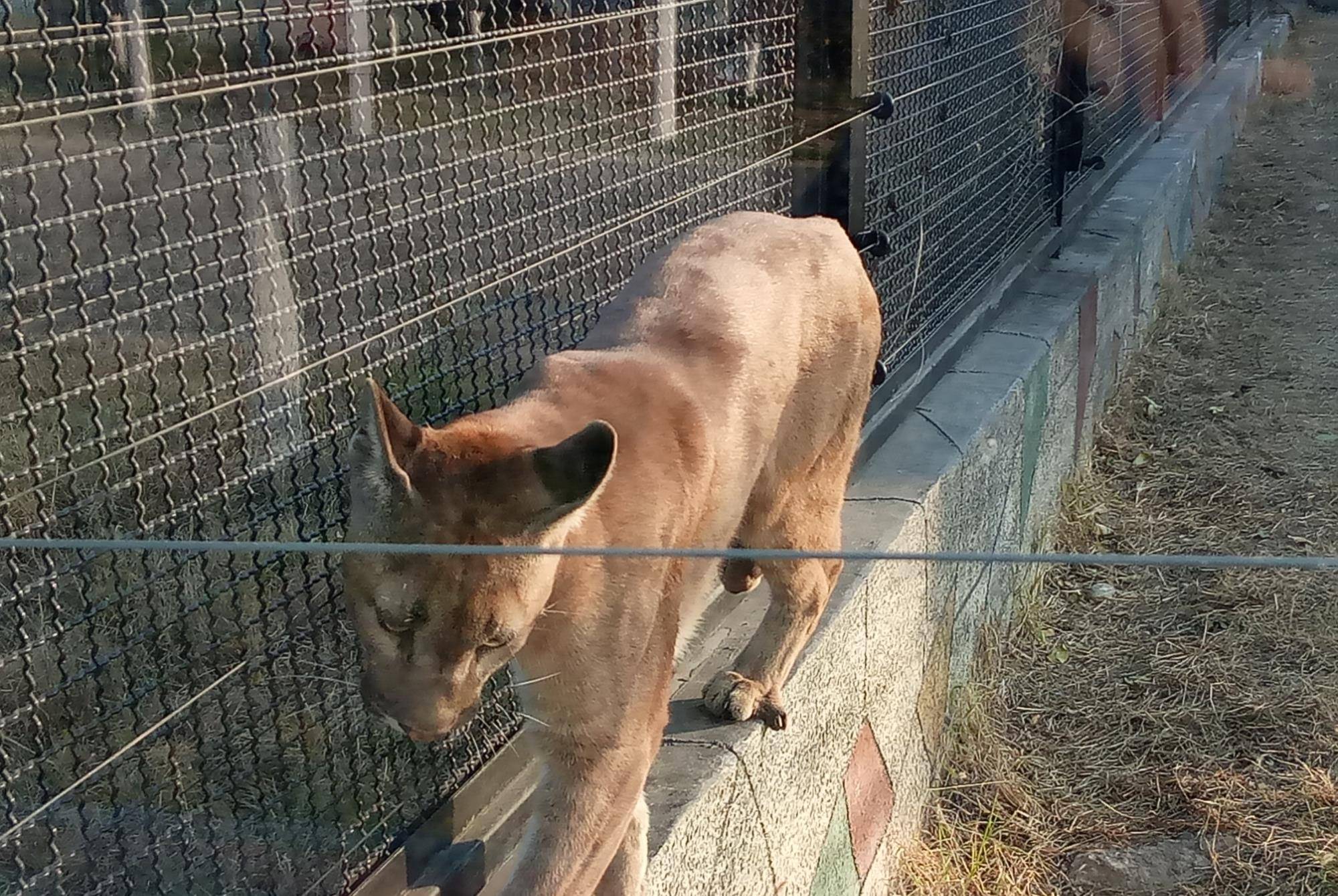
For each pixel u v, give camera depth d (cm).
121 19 210
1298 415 745
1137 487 675
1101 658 544
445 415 301
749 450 312
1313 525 622
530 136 308
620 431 267
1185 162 1005
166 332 269
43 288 203
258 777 267
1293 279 977
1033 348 602
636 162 351
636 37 341
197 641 266
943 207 563
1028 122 692
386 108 275
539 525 222
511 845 294
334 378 284
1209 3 1373
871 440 477
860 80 438
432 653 221
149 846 248
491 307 307
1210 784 462
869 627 402
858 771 400
